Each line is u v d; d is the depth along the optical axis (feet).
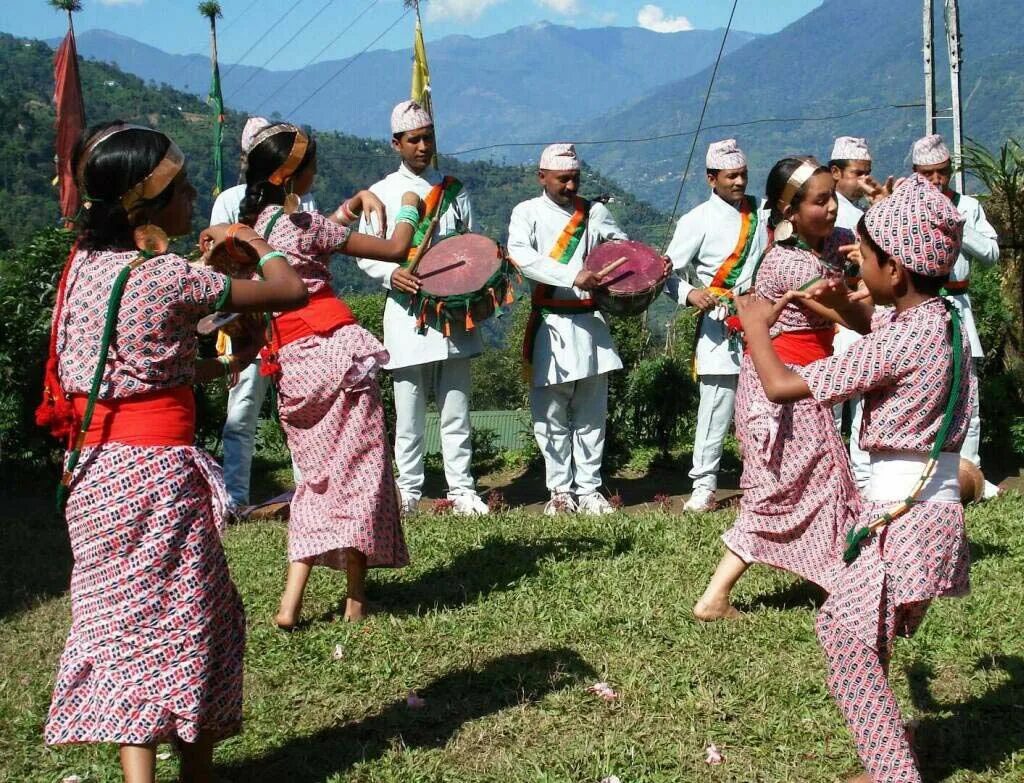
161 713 11.60
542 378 27.02
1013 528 22.85
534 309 27.22
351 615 18.48
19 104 302.04
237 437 26.71
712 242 26.73
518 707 14.88
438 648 17.03
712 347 26.91
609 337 27.48
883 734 11.90
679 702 14.84
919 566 11.87
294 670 16.40
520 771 13.25
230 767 13.69
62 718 11.53
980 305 32.94
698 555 21.42
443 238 26.40
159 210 11.96
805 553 17.63
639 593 19.22
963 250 27.09
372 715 14.93
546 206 26.89
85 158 11.71
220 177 72.43
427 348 26.35
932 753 13.60
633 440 36.04
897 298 12.21
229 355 13.47
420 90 38.29
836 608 12.16
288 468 35.22
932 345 11.78
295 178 17.72
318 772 13.53
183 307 11.78
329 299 18.20
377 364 18.11
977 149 33.60
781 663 16.05
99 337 11.61
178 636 11.82
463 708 15.07
